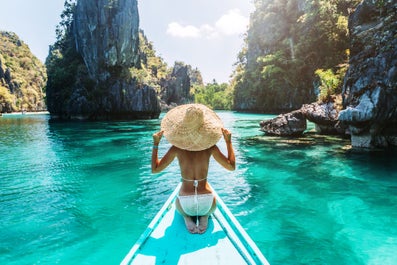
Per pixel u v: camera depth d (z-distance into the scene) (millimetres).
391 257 4637
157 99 49688
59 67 52406
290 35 49438
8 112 84562
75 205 7016
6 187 8586
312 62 40719
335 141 14555
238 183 8406
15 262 4625
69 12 61094
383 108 11148
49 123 37750
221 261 2734
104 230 5680
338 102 15867
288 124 16891
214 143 3225
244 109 62531
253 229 5578
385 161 10375
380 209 6438
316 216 6145
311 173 9219
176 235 3236
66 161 12242
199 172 3279
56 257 4754
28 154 14125
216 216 3672
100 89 46469
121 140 18875
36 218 6270
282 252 4805
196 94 106688
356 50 12805
